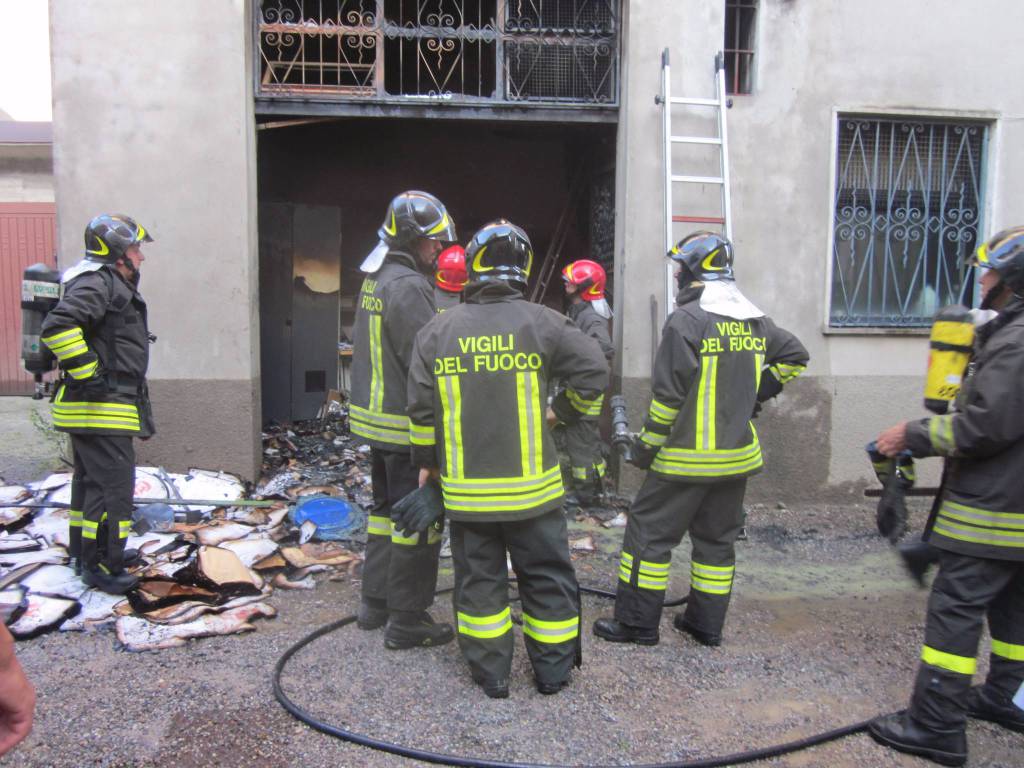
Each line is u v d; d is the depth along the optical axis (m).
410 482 3.69
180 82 5.54
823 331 6.11
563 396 3.61
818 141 6.06
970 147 6.34
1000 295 3.02
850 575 4.91
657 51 5.86
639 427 5.98
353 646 3.77
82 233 5.53
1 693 1.54
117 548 4.10
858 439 6.19
